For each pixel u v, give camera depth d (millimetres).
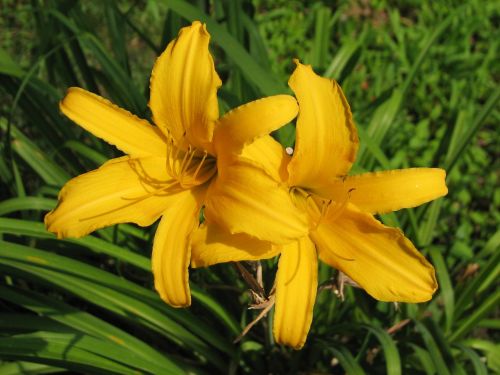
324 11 505
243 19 401
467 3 724
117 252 347
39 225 338
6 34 679
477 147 623
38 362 313
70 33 420
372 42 694
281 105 240
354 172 402
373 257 263
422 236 463
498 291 400
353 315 449
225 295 430
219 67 432
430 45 464
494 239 447
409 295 258
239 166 247
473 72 662
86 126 269
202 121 257
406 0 747
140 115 392
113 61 385
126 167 272
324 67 497
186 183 270
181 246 256
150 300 355
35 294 348
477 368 356
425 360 370
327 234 272
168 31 415
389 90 450
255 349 399
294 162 259
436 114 623
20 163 461
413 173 269
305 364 422
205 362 426
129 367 337
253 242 250
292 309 255
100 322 348
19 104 429
